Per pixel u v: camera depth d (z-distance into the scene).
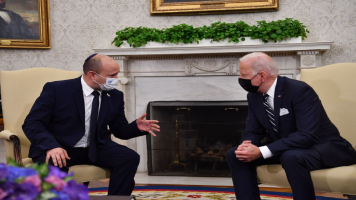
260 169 2.19
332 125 2.21
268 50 3.59
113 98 2.52
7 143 2.49
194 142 3.97
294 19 3.81
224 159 3.85
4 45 4.09
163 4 4.01
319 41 3.79
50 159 2.15
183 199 3.06
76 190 0.95
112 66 2.32
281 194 3.20
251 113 2.39
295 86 2.17
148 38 3.82
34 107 2.30
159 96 4.01
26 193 0.85
